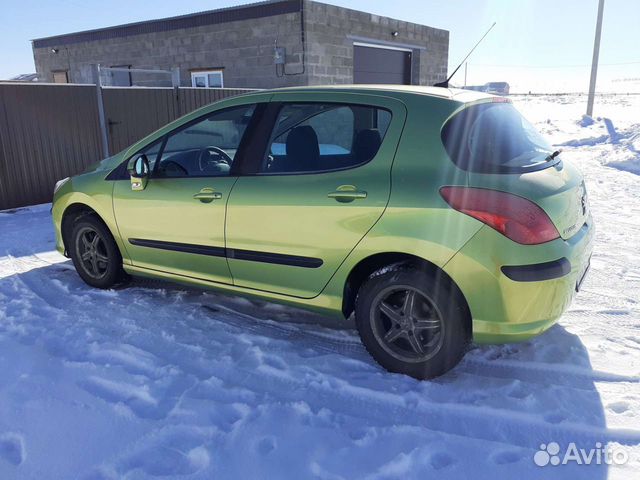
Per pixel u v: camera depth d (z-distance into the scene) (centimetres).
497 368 328
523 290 281
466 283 288
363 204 310
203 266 391
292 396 298
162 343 361
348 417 278
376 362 333
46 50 1942
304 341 367
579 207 326
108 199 433
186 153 421
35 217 734
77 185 459
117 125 896
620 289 448
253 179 357
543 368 327
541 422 274
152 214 407
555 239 289
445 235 288
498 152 303
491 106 335
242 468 242
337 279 329
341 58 1368
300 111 352
